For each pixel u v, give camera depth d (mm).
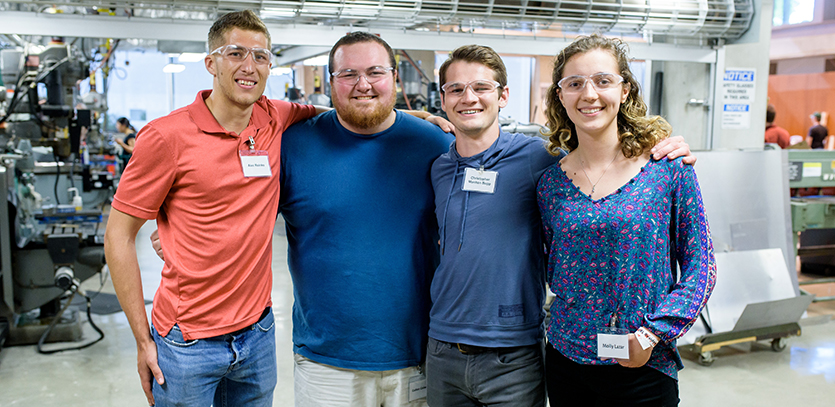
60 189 6051
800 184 3996
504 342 1500
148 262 5637
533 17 3102
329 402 1731
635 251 1318
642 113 1426
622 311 1330
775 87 8016
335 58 1643
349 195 1667
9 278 3318
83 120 4188
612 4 3158
